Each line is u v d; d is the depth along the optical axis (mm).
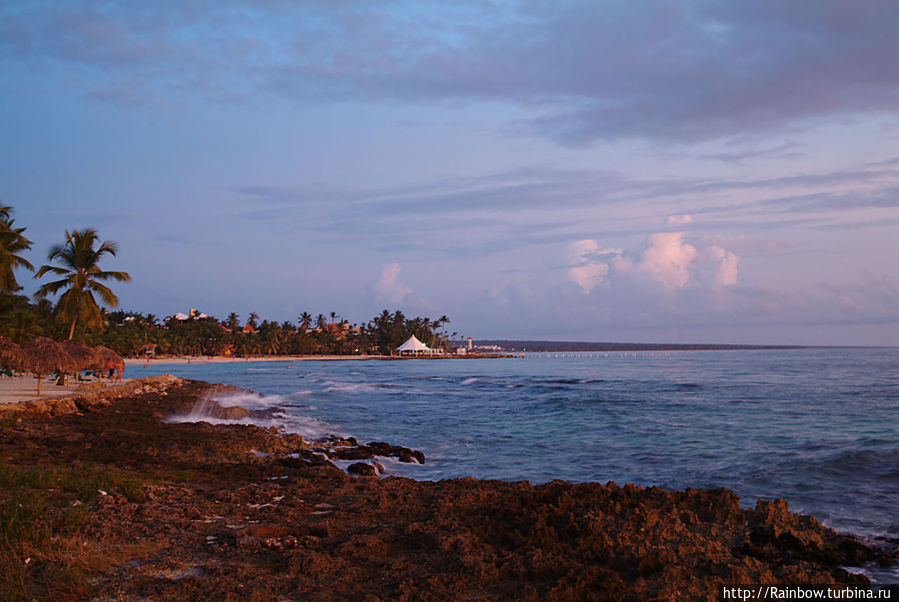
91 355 32250
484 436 23641
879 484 13297
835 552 8086
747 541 8305
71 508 8320
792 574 6836
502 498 10195
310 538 7855
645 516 8336
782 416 29188
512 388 57969
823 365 113438
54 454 15070
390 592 6098
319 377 84688
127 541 7559
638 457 18031
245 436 20203
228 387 49969
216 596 5801
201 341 183375
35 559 6414
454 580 6371
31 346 29859
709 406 35062
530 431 25031
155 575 6422
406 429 26250
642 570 6758
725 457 17391
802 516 9102
